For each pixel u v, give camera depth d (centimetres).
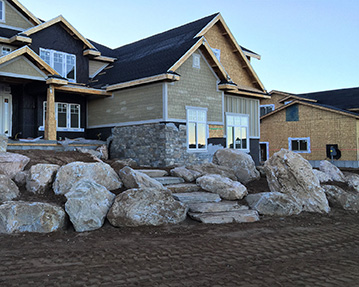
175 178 1240
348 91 3500
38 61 1581
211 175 1209
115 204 862
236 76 2172
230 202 1059
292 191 1124
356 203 1170
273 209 1027
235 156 1395
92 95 1923
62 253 643
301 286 517
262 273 566
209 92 1775
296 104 3005
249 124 2108
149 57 1867
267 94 2181
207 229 849
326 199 1128
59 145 1603
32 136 1797
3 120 1809
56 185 970
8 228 762
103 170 1030
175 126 1589
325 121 2823
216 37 2088
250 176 1355
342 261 641
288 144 3056
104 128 1866
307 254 679
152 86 1608
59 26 1939
